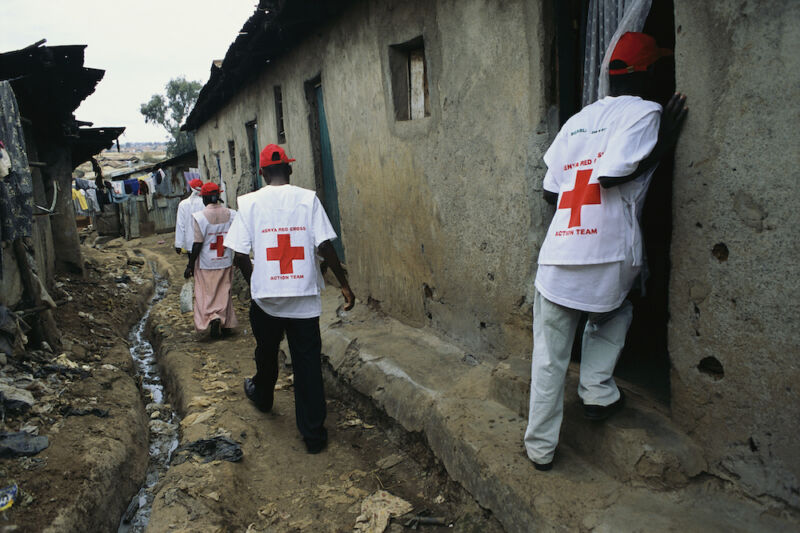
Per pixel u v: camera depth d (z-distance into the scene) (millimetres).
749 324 2164
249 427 4230
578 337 3436
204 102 12297
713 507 2299
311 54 6496
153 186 22969
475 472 2957
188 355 6016
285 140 8000
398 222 5023
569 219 2467
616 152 2266
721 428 2330
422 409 3693
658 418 2656
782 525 2127
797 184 1952
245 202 3795
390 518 3080
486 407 3438
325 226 3834
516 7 3285
